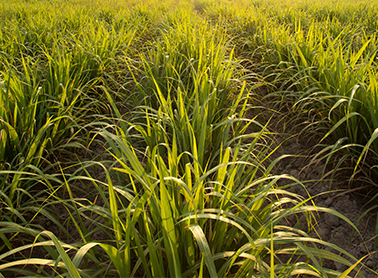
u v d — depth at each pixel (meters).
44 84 2.80
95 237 1.85
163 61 3.54
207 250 0.92
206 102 2.12
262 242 1.08
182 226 1.21
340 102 2.08
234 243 1.46
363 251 1.75
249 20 6.35
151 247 1.05
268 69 3.91
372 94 2.00
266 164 2.58
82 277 1.23
